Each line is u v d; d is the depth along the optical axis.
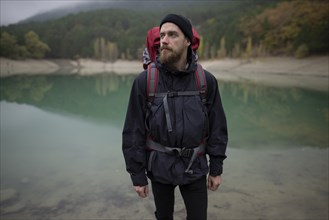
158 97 1.58
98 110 12.96
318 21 69.81
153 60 1.81
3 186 4.29
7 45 86.62
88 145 6.82
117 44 122.06
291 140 7.29
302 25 67.88
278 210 3.40
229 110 12.80
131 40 119.19
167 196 1.74
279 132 8.33
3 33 89.31
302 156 5.81
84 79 38.69
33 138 7.58
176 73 1.56
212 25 133.12
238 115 11.51
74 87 25.83
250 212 3.35
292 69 54.69
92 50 118.31
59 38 123.44
